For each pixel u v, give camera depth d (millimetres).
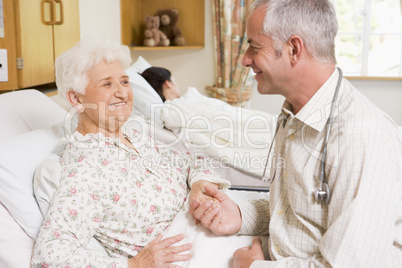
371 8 4461
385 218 1024
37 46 2479
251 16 1170
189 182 1662
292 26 1110
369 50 4543
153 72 3000
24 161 1401
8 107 1765
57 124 1705
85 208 1276
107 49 1444
